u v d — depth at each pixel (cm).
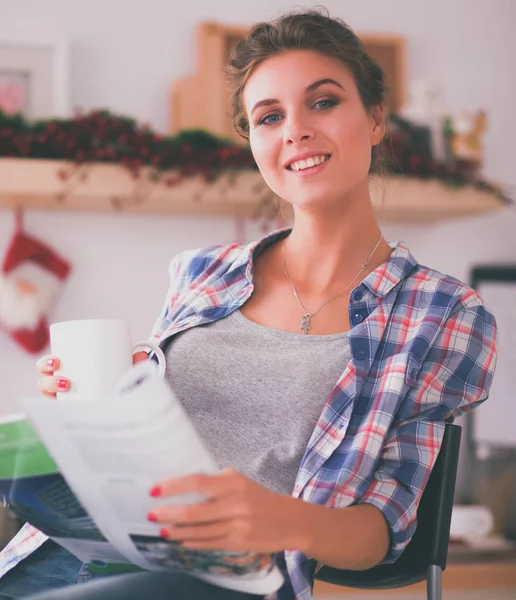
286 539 92
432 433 118
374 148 143
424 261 324
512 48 337
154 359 134
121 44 303
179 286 147
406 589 272
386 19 325
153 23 305
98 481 85
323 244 131
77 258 297
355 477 112
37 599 94
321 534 97
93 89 299
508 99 336
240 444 121
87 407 79
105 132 270
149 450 81
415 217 318
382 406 116
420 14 329
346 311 127
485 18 335
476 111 332
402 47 320
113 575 108
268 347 126
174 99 301
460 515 295
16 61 288
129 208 296
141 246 303
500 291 323
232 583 97
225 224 310
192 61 307
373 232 133
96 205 290
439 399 120
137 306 301
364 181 131
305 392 120
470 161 297
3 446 88
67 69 291
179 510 84
